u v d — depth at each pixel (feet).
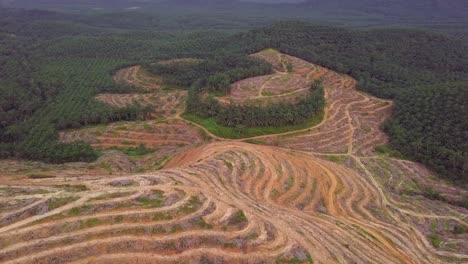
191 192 190.08
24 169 268.00
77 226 151.53
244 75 465.47
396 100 434.71
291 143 342.03
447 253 203.82
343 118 394.52
